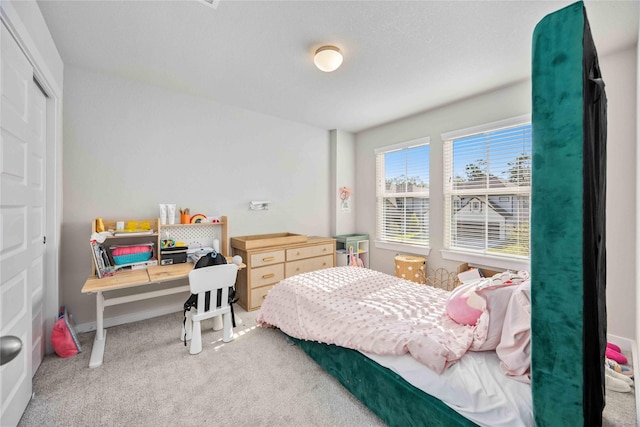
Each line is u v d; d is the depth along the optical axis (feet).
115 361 6.46
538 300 3.11
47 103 6.61
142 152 8.96
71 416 4.75
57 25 6.05
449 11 5.66
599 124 3.73
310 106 10.94
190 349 6.82
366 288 7.41
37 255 6.14
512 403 3.43
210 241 10.34
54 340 6.52
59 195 7.10
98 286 6.44
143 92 8.96
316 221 13.82
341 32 6.36
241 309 10.05
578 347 2.88
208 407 5.02
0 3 3.84
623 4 5.31
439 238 11.27
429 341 4.39
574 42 2.77
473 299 5.04
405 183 12.69
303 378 5.91
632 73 6.73
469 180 10.37
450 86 9.10
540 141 3.01
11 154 4.21
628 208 6.80
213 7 5.56
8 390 4.20
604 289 4.40
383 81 8.76
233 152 10.98
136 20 5.93
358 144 14.79
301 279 8.13
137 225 8.48
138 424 4.62
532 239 3.14
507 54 7.22
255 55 7.32
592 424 3.44
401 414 4.32
